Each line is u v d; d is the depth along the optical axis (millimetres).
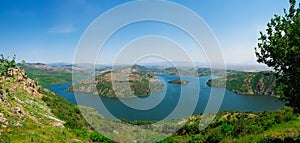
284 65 19797
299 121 55406
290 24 19219
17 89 52156
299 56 18109
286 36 19469
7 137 22516
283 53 19000
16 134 23812
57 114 51125
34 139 24016
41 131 27734
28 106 42531
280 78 20766
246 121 67875
